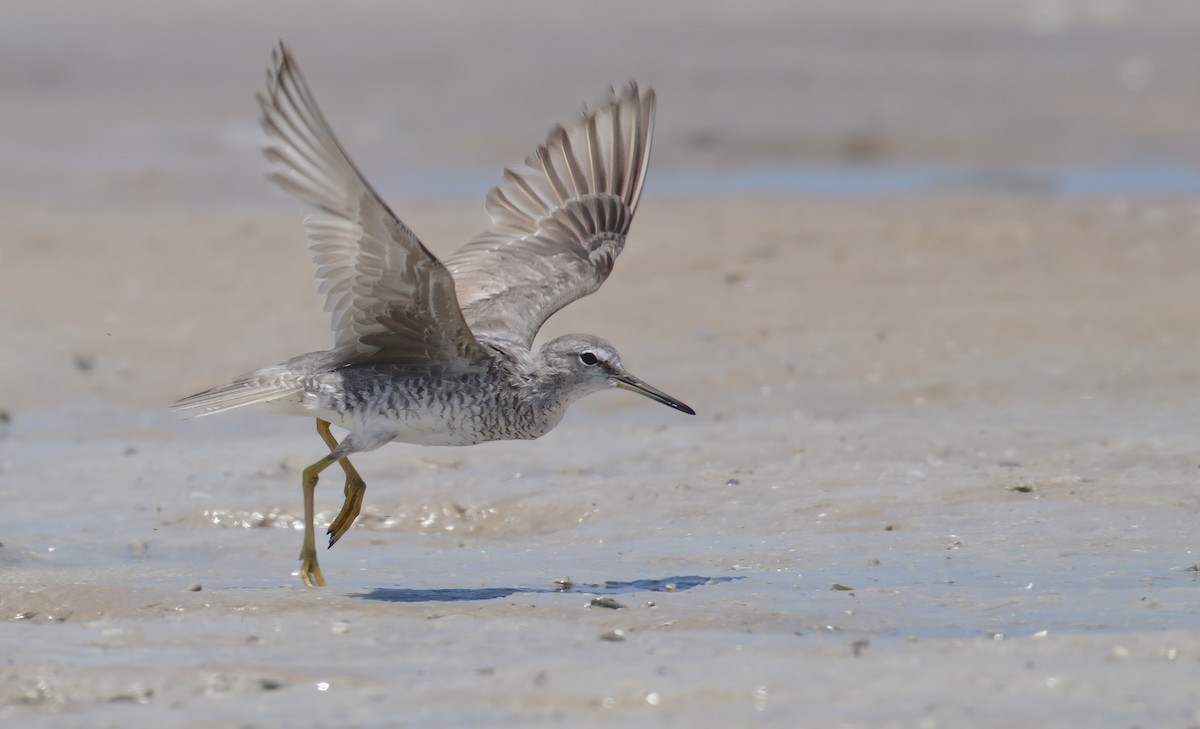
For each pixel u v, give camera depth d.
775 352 19.64
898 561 12.37
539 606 10.99
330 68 42.91
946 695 8.71
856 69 43.59
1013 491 14.18
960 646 9.72
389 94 40.38
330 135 10.34
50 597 11.20
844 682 8.96
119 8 49.78
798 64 43.94
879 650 9.67
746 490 14.52
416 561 12.92
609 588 11.77
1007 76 43.28
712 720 8.38
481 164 34.12
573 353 11.95
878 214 27.19
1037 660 9.34
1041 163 34.88
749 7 52.56
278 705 8.77
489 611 10.87
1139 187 31.70
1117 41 48.53
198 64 43.25
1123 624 10.45
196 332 20.70
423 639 10.16
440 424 11.66
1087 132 37.69
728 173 33.59
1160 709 8.44
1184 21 51.56
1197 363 18.64
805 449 15.73
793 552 12.72
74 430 17.59
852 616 10.73
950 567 12.15
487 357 11.64
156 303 22.09
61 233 26.34
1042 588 11.46
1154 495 13.94
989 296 21.78
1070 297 21.61
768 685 8.92
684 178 33.09
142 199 30.19
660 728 8.29
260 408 11.80
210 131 36.84
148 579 12.38
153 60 43.53
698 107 39.28
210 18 48.97
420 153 35.09
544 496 14.53
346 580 12.24
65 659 9.65
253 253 24.94
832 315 21.09
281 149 10.77
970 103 40.22
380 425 11.60
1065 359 18.98
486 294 12.78
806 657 9.52
